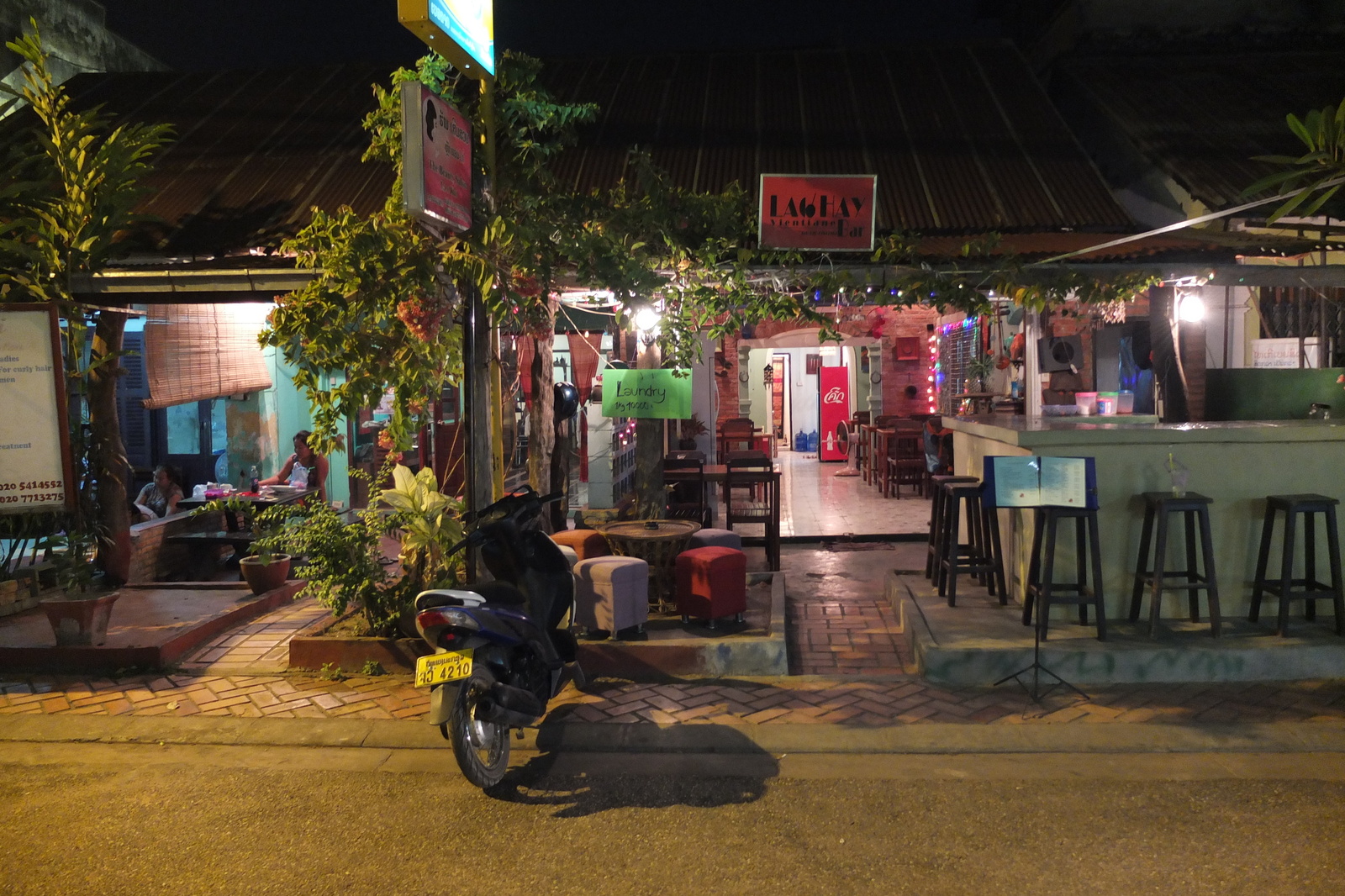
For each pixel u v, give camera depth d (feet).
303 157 31.86
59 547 26.89
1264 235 27.89
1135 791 14.11
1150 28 39.04
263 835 13.14
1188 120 32.94
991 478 20.04
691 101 36.60
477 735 14.30
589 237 19.76
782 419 68.85
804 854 12.39
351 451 39.52
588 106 21.36
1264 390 27.96
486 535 16.76
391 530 22.17
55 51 40.78
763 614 22.95
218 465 43.37
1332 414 27.53
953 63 39.22
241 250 25.93
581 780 14.89
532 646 15.51
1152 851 12.31
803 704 18.01
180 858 12.51
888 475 44.21
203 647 22.29
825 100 36.32
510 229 19.06
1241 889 11.35
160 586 27.50
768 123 34.53
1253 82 35.73
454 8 17.49
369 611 21.36
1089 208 28.60
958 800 13.93
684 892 11.50
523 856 12.46
